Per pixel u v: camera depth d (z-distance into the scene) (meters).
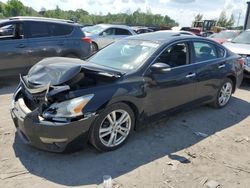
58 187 3.45
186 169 3.93
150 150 4.36
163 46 4.84
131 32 15.16
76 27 8.73
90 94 3.86
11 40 7.53
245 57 8.51
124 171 3.81
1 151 4.14
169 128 5.17
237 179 3.79
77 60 4.52
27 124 3.79
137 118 4.48
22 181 3.53
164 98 4.82
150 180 3.66
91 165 3.90
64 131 3.67
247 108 6.57
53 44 8.13
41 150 4.19
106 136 4.18
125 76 4.29
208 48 5.79
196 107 5.88
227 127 5.41
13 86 7.73
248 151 4.54
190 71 5.21
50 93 3.71
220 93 6.22
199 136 4.94
